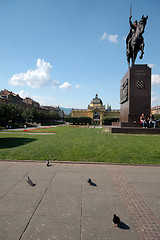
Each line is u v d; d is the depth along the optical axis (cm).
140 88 1805
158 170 648
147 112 1800
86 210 367
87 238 281
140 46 1808
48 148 1059
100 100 14200
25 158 810
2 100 7638
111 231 301
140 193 454
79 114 13750
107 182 527
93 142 1277
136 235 292
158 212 365
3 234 289
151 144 1134
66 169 654
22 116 6419
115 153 891
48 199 414
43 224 318
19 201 403
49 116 10044
